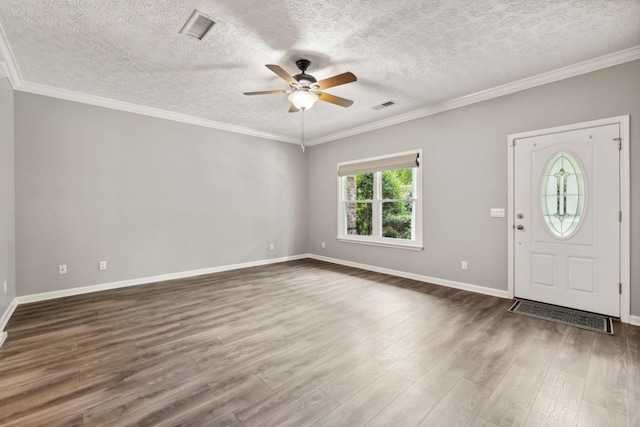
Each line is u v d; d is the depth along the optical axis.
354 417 1.57
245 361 2.14
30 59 2.83
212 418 1.56
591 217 2.94
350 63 2.92
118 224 4.07
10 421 1.53
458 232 3.96
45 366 2.06
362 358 2.17
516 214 3.43
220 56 2.79
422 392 1.78
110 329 2.68
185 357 2.19
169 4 2.07
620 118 2.76
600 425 1.50
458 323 2.79
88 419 1.55
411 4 2.07
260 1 2.04
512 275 3.48
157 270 4.42
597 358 2.14
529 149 3.32
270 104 4.09
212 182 5.00
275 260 5.88
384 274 4.83
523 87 3.33
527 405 1.66
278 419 1.56
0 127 2.67
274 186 5.85
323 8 2.11
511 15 2.20
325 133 5.68
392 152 4.73
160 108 4.27
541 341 2.41
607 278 2.86
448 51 2.71
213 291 3.88
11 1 2.01
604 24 2.30
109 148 3.99
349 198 5.67
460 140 3.91
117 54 2.75
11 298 3.11
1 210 2.69
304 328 2.70
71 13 2.15
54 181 3.60
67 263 3.69
